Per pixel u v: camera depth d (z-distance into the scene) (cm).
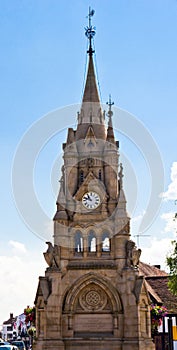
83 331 6044
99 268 6159
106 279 6116
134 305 5966
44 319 6044
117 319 5997
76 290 6106
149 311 6153
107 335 5984
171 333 6009
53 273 6128
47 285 6122
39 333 6069
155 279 7700
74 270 6188
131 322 5934
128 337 5900
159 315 6431
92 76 7100
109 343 5925
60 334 5969
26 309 6975
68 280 6169
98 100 6925
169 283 5719
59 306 6050
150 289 7156
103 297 6134
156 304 6900
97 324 6050
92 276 6131
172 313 6619
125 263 6178
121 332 5962
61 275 6156
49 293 6069
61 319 6041
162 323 6438
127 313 5981
